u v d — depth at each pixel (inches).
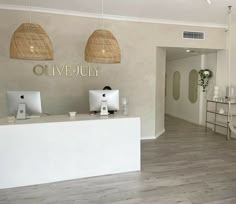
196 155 183.8
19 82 193.0
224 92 254.8
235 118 238.5
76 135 134.6
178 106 374.3
